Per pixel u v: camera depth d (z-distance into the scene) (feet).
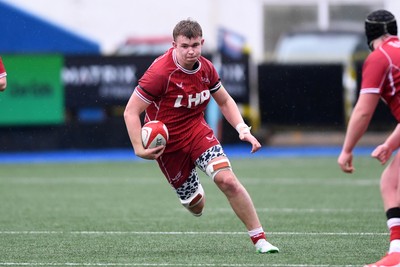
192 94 80.33
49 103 203.31
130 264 77.10
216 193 142.41
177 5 290.76
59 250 86.22
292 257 79.82
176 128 81.20
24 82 201.98
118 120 206.90
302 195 137.49
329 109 205.26
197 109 81.41
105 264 77.30
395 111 70.38
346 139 70.03
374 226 103.04
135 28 289.53
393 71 69.15
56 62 202.28
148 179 164.14
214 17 291.17
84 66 202.49
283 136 229.45
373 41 72.13
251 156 208.03
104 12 288.71
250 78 205.87
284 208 121.90
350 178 161.38
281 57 258.78
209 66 81.35
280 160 197.77
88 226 105.29
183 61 78.64
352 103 204.44
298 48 260.01
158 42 262.26
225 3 291.79
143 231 100.58
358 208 121.08
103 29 288.71
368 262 77.15
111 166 188.96
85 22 287.89
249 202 80.79
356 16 303.48
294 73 205.67
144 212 119.03
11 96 202.49
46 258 81.20
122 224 106.93
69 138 206.08
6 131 203.72
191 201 84.12
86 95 203.51
